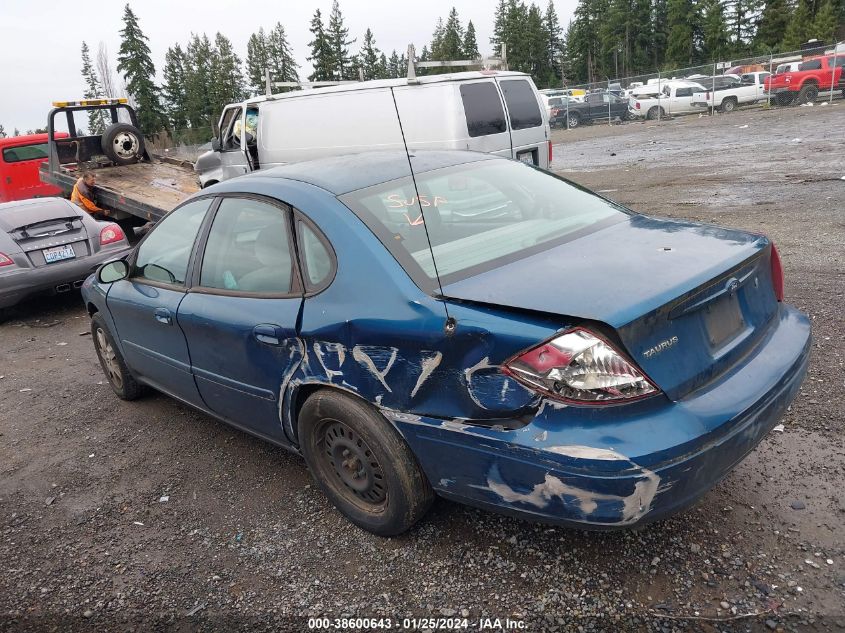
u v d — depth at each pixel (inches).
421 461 105.4
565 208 133.8
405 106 370.9
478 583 105.3
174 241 153.7
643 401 87.3
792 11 2556.6
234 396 137.9
